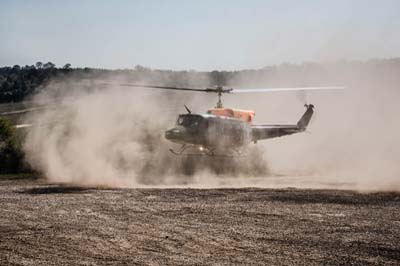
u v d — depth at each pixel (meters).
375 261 10.48
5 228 14.34
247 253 11.30
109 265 10.55
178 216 15.77
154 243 12.35
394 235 12.70
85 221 15.20
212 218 15.34
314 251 11.32
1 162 32.22
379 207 16.83
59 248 12.02
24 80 112.75
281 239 12.50
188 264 10.51
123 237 13.01
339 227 13.73
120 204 18.27
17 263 10.77
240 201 18.52
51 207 17.88
